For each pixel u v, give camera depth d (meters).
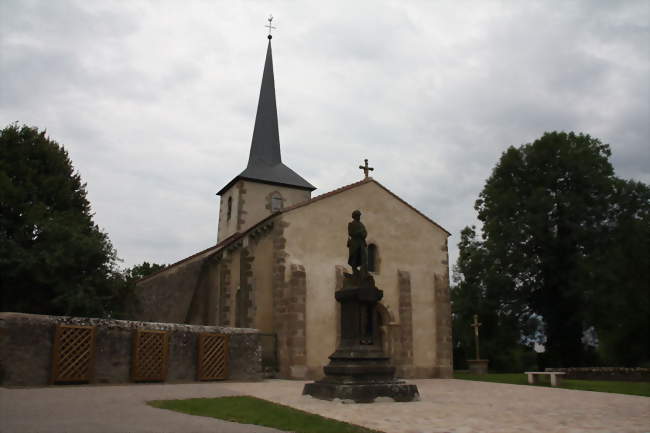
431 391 15.86
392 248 24.34
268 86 40.16
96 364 14.73
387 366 13.08
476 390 16.25
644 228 30.53
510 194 33.38
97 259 23.95
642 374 20.70
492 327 35.22
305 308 21.22
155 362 15.79
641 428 8.64
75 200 28.64
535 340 34.72
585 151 32.97
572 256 31.16
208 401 10.93
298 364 20.45
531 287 33.16
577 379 22.27
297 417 9.17
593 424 9.05
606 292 28.88
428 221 25.80
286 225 21.98
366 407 11.20
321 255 22.42
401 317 23.47
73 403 10.00
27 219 24.20
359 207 23.97
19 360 13.45
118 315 24.41
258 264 23.80
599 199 31.81
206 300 28.66
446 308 24.95
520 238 31.83
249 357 18.23
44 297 23.47
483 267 33.28
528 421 9.36
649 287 30.02
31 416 8.32
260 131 38.59
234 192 35.41
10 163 26.31
